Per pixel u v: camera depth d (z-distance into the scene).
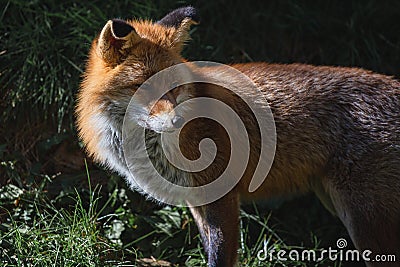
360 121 12.45
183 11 12.39
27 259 12.48
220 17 17.69
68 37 16.22
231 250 12.18
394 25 18.12
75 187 14.55
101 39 11.45
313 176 12.93
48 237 12.92
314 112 12.54
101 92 11.67
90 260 12.72
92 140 12.42
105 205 14.38
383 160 12.27
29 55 15.59
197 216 12.92
